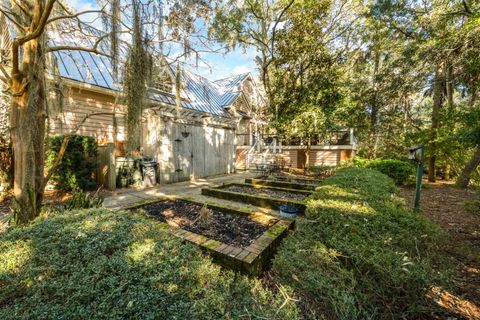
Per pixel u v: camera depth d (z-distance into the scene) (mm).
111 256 1251
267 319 1019
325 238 1680
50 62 3080
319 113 8688
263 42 9398
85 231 1507
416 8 7785
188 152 6926
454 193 5902
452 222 3436
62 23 3094
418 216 1979
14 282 1027
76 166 4531
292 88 9961
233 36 6508
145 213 3086
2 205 3588
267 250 2037
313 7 8219
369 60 10383
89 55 6082
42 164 2473
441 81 7469
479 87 6594
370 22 8758
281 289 1307
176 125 6508
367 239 1597
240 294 1281
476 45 5590
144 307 941
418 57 7238
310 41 8797
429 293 1354
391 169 7059
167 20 3037
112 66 2641
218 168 8312
